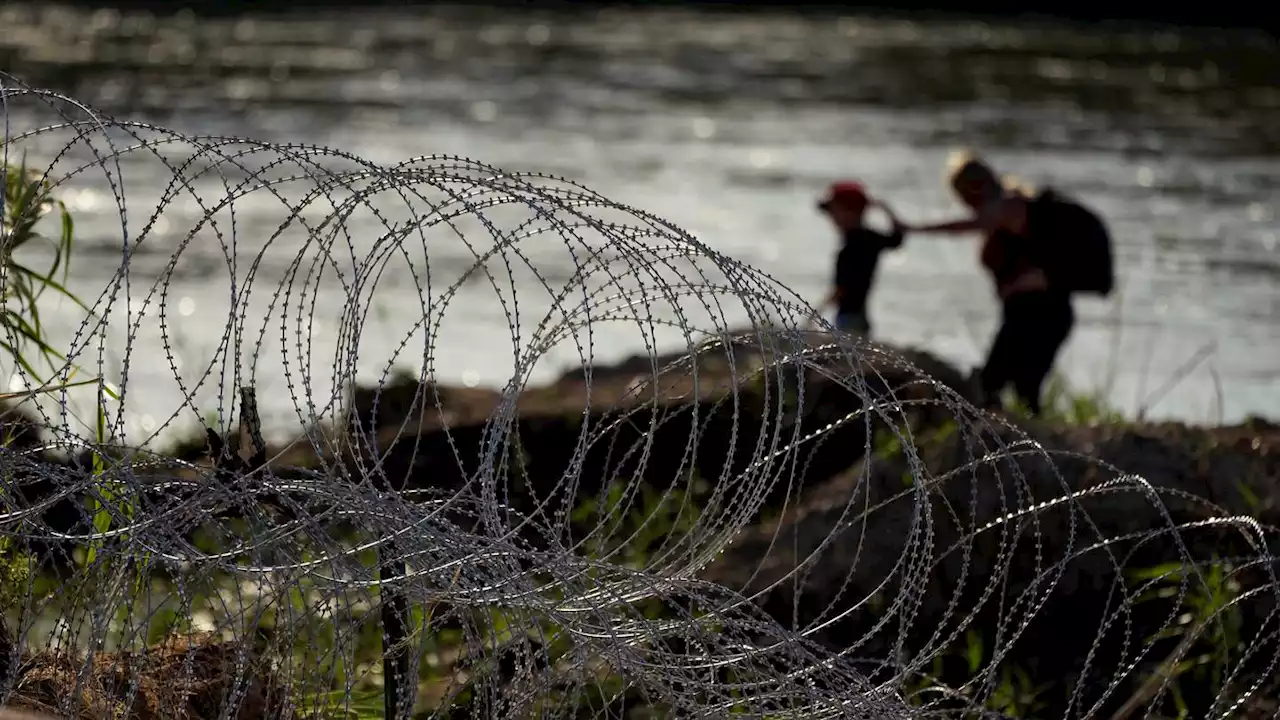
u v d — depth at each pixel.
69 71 50.56
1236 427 8.30
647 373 10.12
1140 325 19.30
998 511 6.91
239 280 19.73
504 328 17.59
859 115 44.78
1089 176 33.00
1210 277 22.67
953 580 6.74
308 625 4.43
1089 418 11.30
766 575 6.71
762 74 56.59
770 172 33.28
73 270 20.16
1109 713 6.21
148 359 14.20
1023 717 6.18
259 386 12.78
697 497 8.48
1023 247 12.09
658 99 48.12
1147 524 6.86
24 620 4.77
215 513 4.58
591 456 8.96
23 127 17.33
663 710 5.32
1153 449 7.29
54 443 4.37
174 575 4.46
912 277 22.98
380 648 5.70
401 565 4.46
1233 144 39.00
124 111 41.25
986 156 36.12
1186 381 16.23
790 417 8.88
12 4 78.00
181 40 64.19
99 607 4.24
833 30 78.81
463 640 4.99
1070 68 60.00
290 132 38.34
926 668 6.41
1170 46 70.88
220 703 4.52
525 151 35.88
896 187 31.52
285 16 79.88
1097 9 85.88
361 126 40.06
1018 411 10.88
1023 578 6.75
